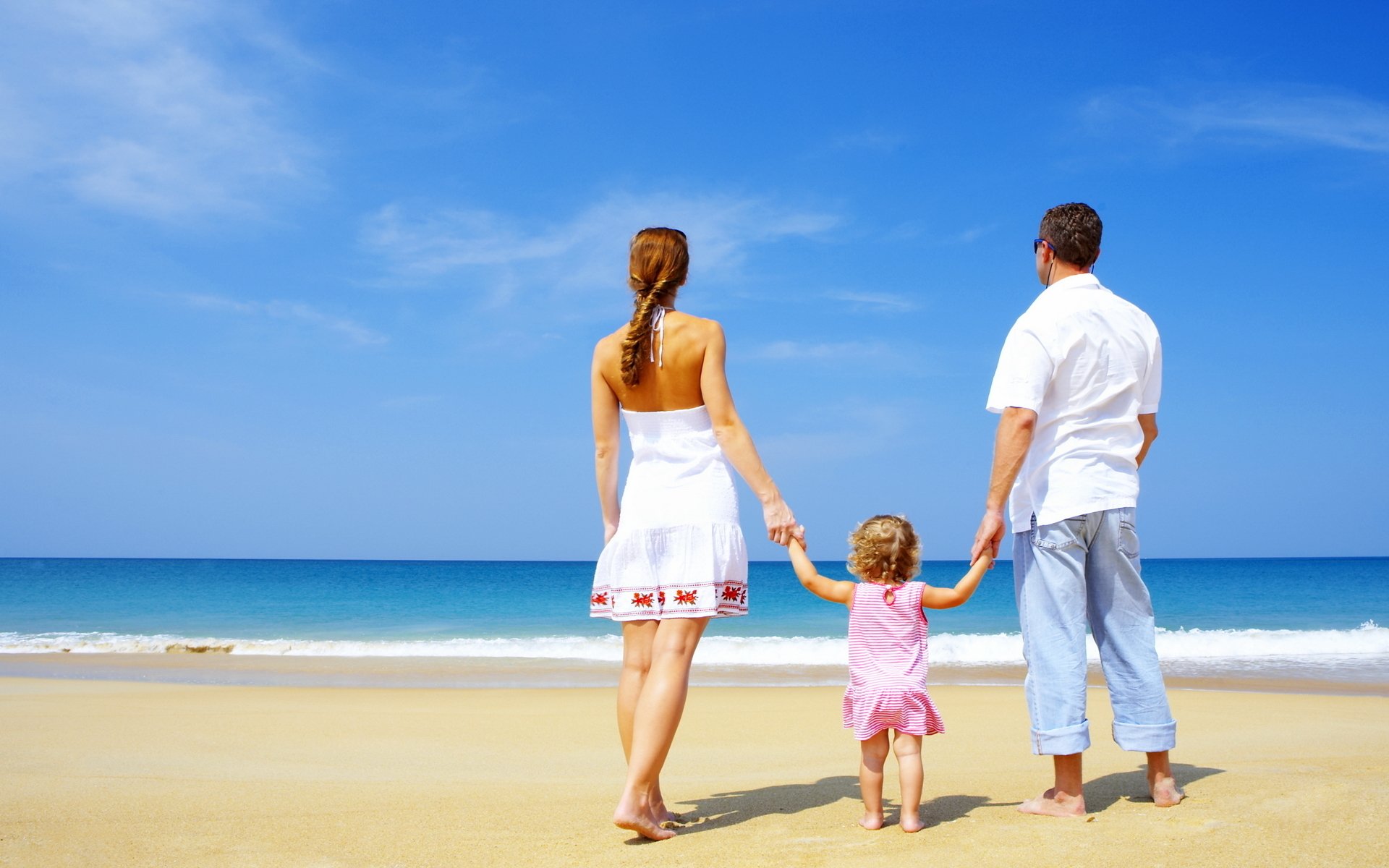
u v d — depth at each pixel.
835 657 14.02
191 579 48.50
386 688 10.35
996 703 8.16
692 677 11.69
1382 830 2.56
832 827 2.94
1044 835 2.61
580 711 7.75
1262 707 7.41
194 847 2.79
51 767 4.80
